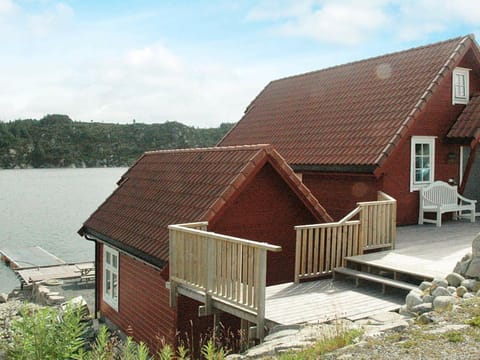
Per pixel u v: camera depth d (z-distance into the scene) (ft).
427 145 52.08
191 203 36.09
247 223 36.73
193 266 29.68
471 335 18.48
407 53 57.77
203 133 622.95
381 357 17.34
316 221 40.01
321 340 20.12
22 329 18.45
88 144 610.65
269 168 37.27
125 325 42.06
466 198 56.59
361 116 53.42
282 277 38.68
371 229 35.65
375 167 45.03
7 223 185.47
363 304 27.12
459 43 51.31
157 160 49.93
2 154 586.86
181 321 32.68
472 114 52.65
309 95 66.80
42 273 90.84
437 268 30.35
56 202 262.26
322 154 51.85
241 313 26.27
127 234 39.73
